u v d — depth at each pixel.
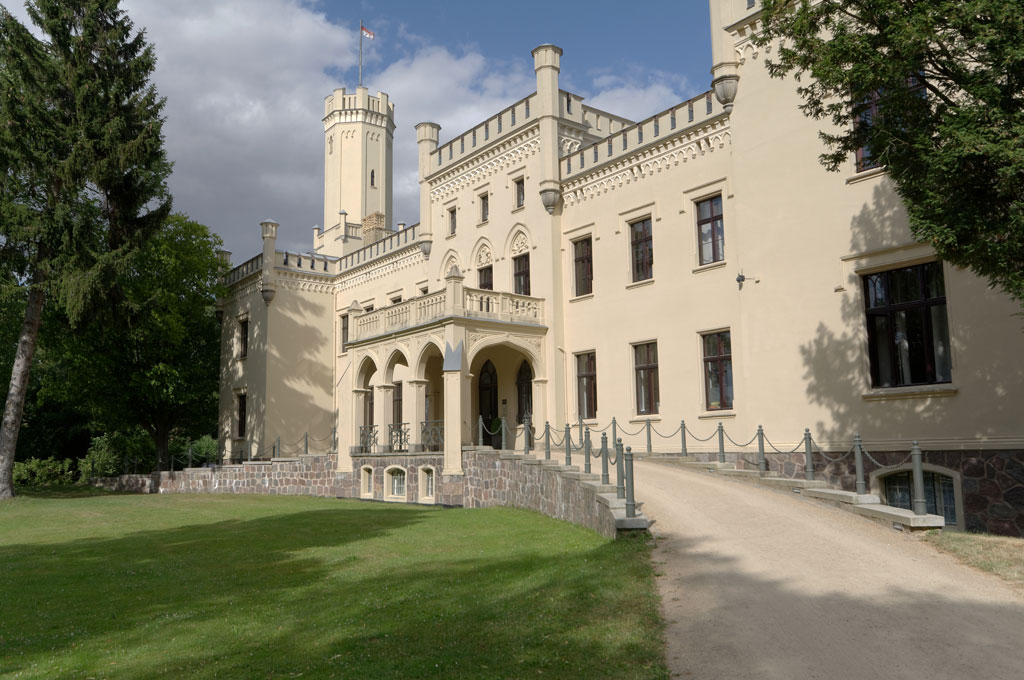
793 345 18.05
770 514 12.25
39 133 24.09
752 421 18.84
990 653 5.89
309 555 12.65
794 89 18.39
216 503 23.84
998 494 14.31
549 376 24.59
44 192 26.67
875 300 16.75
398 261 33.47
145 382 32.50
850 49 10.14
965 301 14.98
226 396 38.34
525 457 18.78
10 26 23.86
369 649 6.63
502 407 26.94
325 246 48.78
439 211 30.41
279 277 35.75
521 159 26.50
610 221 23.73
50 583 10.63
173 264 33.88
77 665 6.57
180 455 47.25
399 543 13.66
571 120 26.06
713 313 20.41
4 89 23.61
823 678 5.47
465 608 7.98
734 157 19.73
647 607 7.44
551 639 6.54
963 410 14.91
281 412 34.91
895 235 16.19
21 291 25.11
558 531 13.73
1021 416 14.08
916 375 15.99
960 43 9.82
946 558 9.23
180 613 8.50
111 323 26.30
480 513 18.38
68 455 45.50
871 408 16.44
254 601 9.07
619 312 23.19
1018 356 14.19
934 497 15.49
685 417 20.88
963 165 9.06
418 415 24.09
